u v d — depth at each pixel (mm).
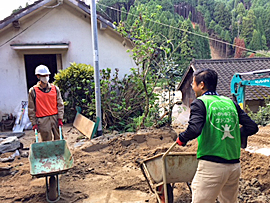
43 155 4074
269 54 46781
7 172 4684
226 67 15703
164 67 6895
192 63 16016
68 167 3820
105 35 9773
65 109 8953
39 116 4840
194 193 2539
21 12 8703
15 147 5781
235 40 58750
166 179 3068
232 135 2461
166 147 5270
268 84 6121
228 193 2645
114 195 3906
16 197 3828
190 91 17391
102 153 5609
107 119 8102
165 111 7109
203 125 2420
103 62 9883
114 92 7969
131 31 7699
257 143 5492
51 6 9133
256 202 3436
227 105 2535
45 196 3875
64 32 9578
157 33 8062
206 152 2469
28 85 10930
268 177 3812
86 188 4113
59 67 9930
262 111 9961
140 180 4270
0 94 9289
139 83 7605
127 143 5867
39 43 9422
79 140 7074
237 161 2502
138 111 8328
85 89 8258
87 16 9586
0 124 8914
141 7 7598
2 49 9148
